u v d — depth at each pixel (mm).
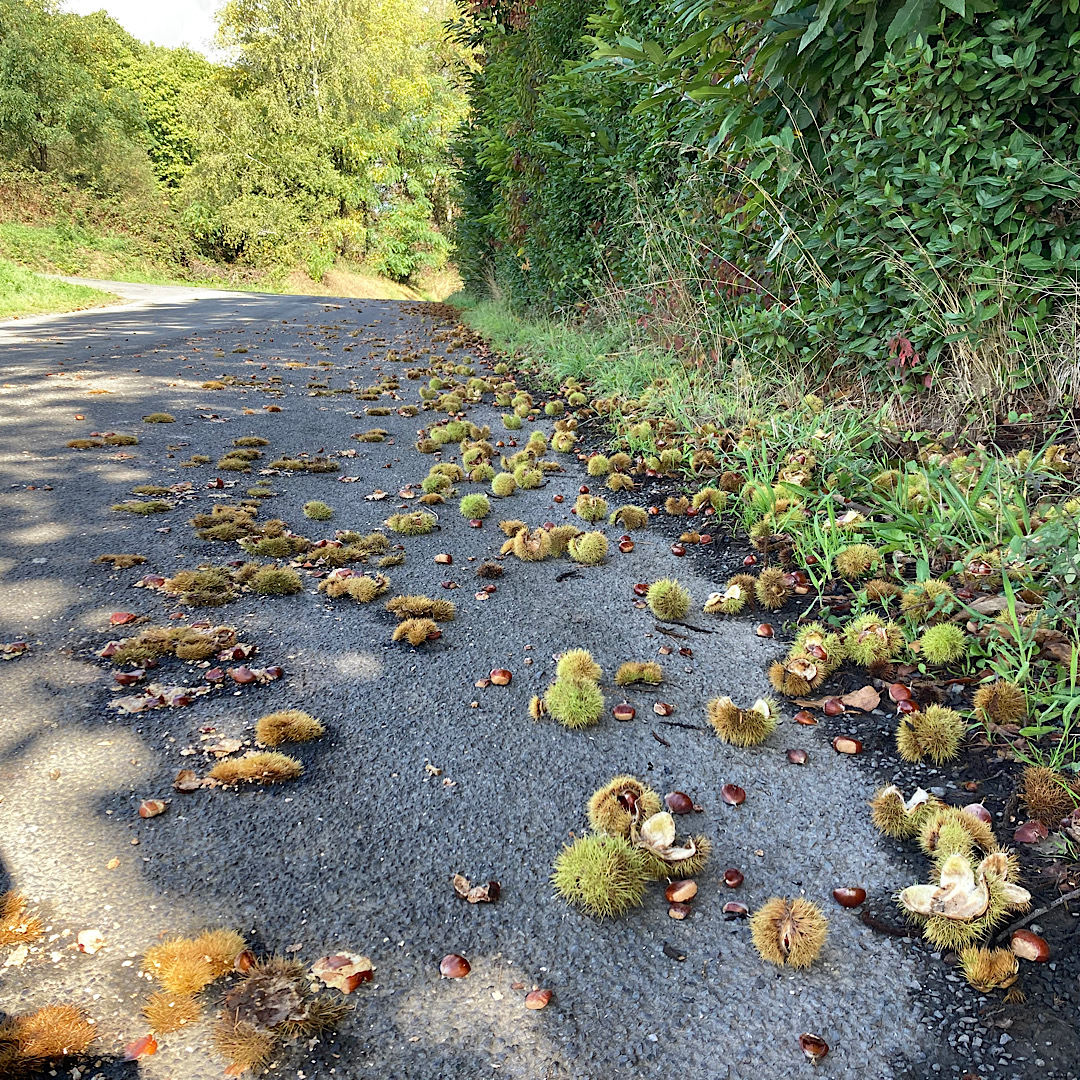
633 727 2275
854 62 4230
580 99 8625
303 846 1795
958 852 1615
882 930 1564
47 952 1477
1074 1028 1337
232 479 4562
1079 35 3416
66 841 1771
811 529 3375
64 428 5598
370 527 3916
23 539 3539
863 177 4133
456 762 2109
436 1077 1274
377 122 42375
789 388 4914
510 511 4180
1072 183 3523
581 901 1640
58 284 19797
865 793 1974
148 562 3357
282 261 38469
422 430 5945
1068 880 1619
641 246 7141
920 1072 1284
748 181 4852
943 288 3996
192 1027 1343
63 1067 1256
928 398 4340
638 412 5605
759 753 2148
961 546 3033
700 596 3137
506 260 14227
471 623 2920
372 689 2465
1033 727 1967
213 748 2127
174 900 1623
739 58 4859
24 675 2443
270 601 3066
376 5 42750
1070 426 3705
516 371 8719
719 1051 1324
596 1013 1395
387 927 1576
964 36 3877
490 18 13047
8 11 31578
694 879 1715
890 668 2451
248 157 37719
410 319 16562
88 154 33625
